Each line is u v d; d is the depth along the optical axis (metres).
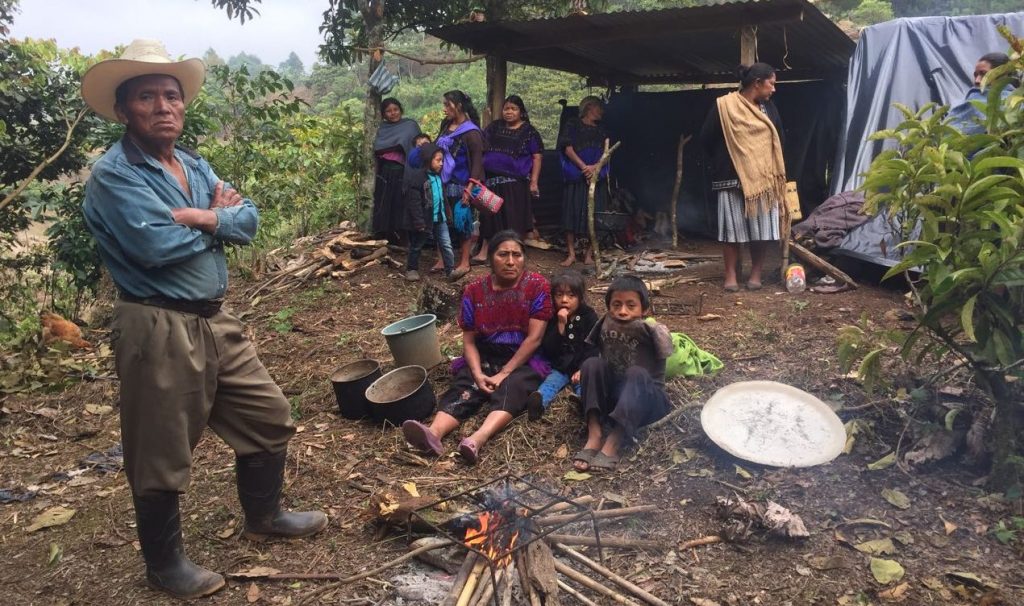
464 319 4.32
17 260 8.52
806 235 6.57
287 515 3.21
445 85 31.27
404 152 7.72
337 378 4.54
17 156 7.53
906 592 2.61
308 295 6.88
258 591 2.88
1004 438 3.12
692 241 9.23
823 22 7.54
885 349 3.52
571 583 2.75
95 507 3.65
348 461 3.85
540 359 4.28
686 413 3.87
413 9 9.05
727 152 6.13
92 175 2.60
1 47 7.29
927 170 3.14
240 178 8.81
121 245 2.58
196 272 2.72
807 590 2.66
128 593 2.92
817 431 3.52
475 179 7.05
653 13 7.21
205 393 2.79
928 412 3.67
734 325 5.32
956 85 6.93
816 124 9.28
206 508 3.50
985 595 2.55
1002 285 3.08
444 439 4.00
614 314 3.80
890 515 3.04
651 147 10.05
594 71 11.32
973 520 2.95
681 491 3.32
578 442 3.84
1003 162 2.92
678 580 2.76
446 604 2.51
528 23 7.74
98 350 6.20
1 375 5.34
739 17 7.20
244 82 8.79
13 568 3.18
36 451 4.41
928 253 3.12
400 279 7.28
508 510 2.81
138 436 2.70
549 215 9.55
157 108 2.63
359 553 3.07
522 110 7.66
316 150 10.05
